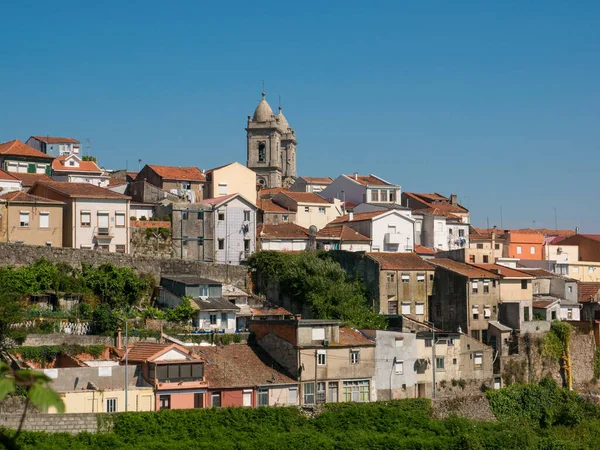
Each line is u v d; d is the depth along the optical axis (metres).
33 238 101.50
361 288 107.88
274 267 108.31
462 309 107.62
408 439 79.88
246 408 78.44
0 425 68.62
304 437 76.62
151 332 87.50
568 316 119.62
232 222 117.75
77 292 91.81
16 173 123.81
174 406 77.62
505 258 142.25
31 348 78.56
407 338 93.44
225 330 94.44
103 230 105.56
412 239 132.25
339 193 157.00
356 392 88.88
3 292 80.62
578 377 112.12
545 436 93.38
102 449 69.62
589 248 160.75
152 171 133.88
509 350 106.50
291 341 86.38
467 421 87.62
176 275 101.69
